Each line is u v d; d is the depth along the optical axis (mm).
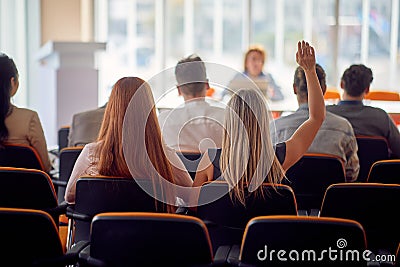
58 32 9164
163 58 10344
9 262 2441
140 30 10289
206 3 10328
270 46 10305
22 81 8961
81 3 9211
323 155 3477
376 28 10180
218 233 2799
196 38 10391
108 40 10203
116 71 10258
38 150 4098
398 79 10250
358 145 4191
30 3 9047
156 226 2275
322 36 10172
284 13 10211
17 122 4039
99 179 2822
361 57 10227
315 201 3545
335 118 3891
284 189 2699
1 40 8445
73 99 6965
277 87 8242
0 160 3734
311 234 2230
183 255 2318
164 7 10281
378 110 4457
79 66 6949
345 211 2775
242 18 10312
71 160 3777
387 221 2756
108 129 2883
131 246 2318
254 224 2266
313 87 3090
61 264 2473
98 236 2326
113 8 10195
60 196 4156
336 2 10078
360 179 4242
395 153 4523
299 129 3074
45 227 2393
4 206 3066
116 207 2855
